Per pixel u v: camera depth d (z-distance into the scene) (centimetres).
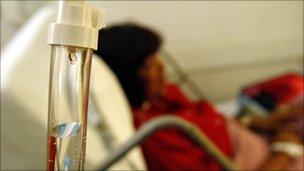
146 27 116
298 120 145
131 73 123
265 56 130
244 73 150
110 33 110
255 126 151
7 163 75
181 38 123
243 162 131
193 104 143
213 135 129
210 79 152
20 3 76
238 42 122
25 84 73
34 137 73
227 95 161
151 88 129
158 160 116
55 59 33
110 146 80
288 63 140
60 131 36
